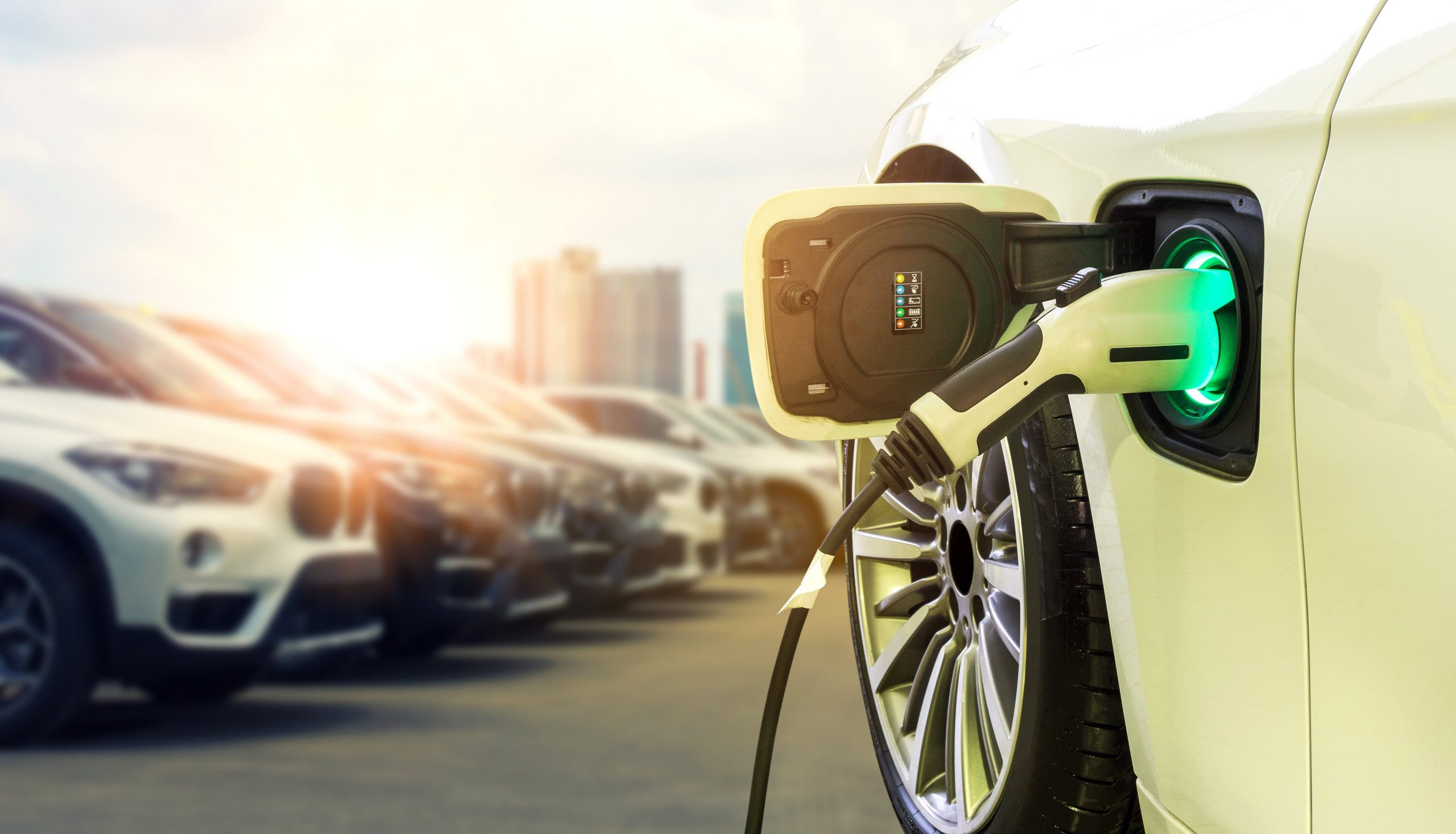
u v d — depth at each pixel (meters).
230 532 3.79
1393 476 0.96
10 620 3.78
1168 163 1.20
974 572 1.71
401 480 4.81
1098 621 1.48
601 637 5.81
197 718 4.12
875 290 1.19
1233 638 1.14
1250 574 1.11
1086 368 1.10
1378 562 0.98
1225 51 1.19
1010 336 1.24
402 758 3.55
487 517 4.97
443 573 4.86
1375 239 0.97
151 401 4.17
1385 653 0.98
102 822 2.91
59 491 3.70
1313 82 1.06
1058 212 1.36
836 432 1.19
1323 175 1.02
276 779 3.31
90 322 4.32
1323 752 1.05
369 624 4.29
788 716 4.02
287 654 3.96
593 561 5.99
